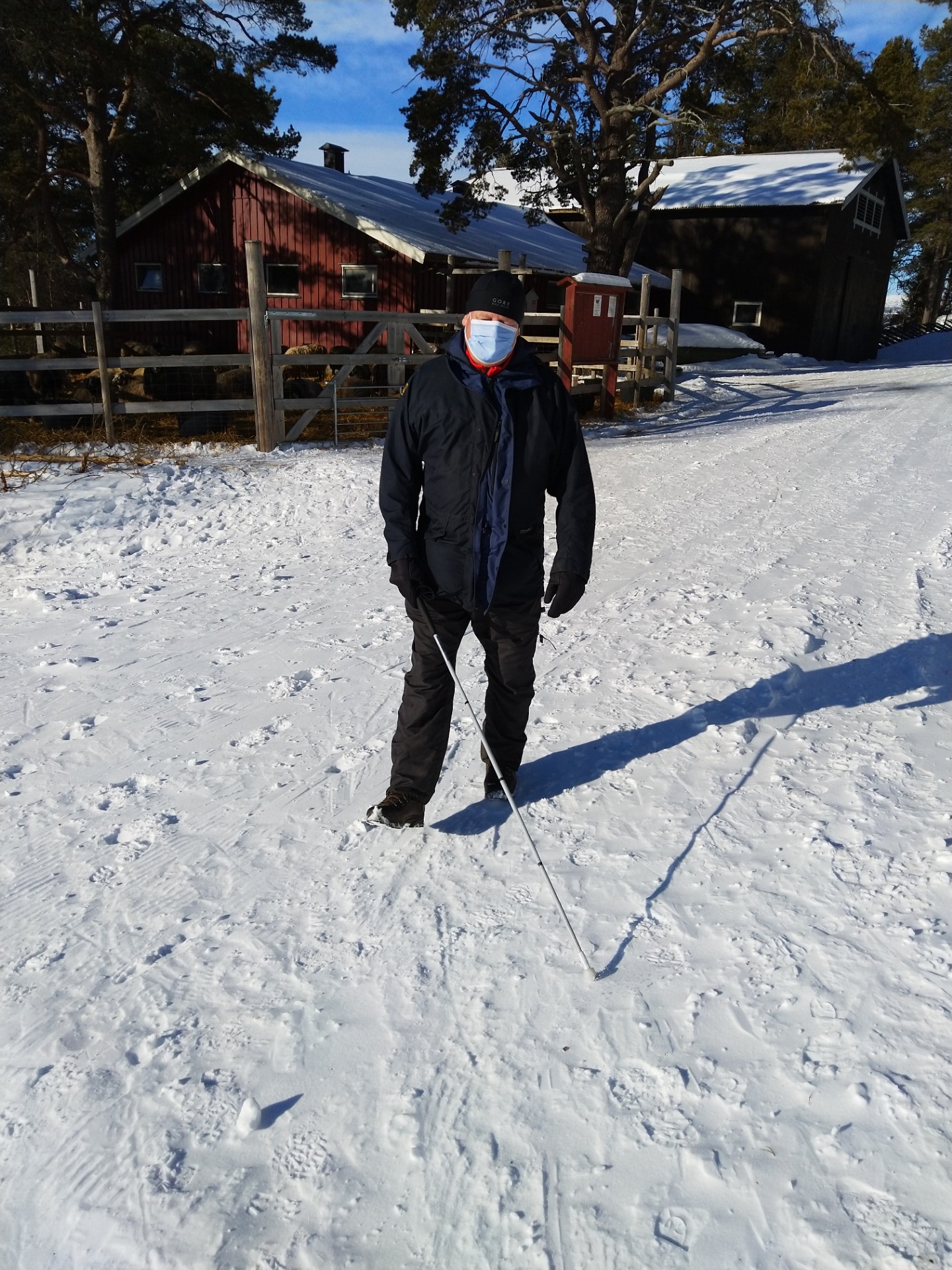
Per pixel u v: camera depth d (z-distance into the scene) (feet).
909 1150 6.48
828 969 8.27
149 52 57.72
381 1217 6.45
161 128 62.34
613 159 72.23
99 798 12.59
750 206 101.09
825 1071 7.20
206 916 9.85
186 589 22.35
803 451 36.73
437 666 10.80
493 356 10.11
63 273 73.56
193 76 60.70
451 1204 6.49
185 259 70.79
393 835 11.16
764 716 13.47
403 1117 7.18
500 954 8.88
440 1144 6.93
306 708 15.11
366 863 10.63
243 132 63.77
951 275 181.27
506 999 8.30
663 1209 6.28
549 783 12.09
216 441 37.04
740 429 44.88
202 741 14.11
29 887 10.60
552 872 10.10
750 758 12.27
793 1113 6.87
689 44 72.84
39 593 22.50
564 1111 7.12
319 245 66.69
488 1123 7.07
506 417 10.14
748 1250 5.96
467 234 71.72
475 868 10.32
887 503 26.63
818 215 99.71
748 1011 7.89
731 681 14.60
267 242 68.18
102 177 64.18
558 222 109.70
